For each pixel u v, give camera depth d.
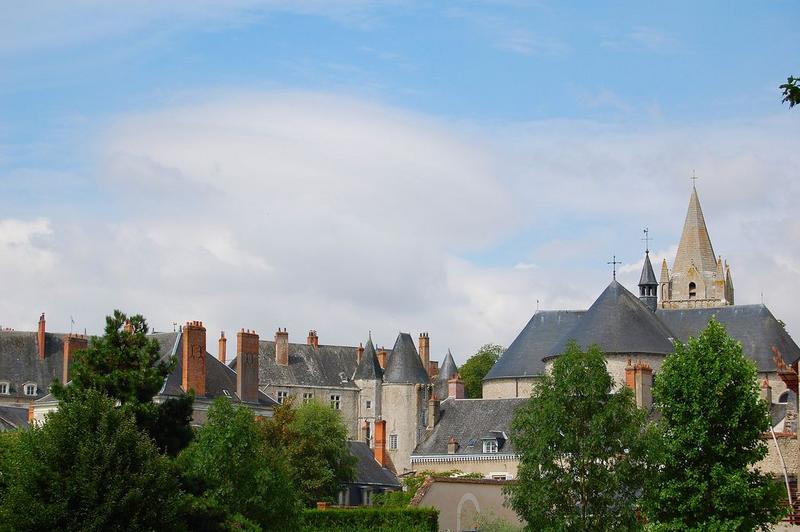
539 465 56.34
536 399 58.06
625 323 125.81
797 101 29.83
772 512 49.44
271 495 62.09
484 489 73.94
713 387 49.72
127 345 58.72
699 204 191.75
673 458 50.09
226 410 62.59
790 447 58.28
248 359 122.31
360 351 177.88
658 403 51.19
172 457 56.84
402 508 70.31
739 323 132.00
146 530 48.44
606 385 57.22
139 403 56.59
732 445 49.66
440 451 127.44
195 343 113.31
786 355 127.69
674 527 49.28
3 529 47.72
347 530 68.25
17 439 59.72
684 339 133.38
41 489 48.16
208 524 52.91
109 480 48.53
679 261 190.38
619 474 55.09
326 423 102.31
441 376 176.75
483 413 129.50
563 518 55.19
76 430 49.53
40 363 143.12
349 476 103.12
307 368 171.88
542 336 137.25
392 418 160.75
